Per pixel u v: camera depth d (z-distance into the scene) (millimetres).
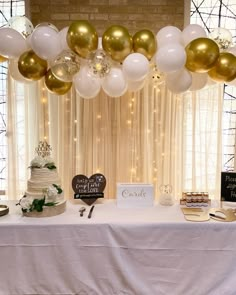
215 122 2746
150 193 2107
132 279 1821
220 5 2875
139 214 1951
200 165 2758
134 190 2104
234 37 2893
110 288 1838
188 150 2766
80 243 1809
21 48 1893
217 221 1831
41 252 1801
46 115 2680
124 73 1878
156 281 1853
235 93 2832
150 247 1826
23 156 2760
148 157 2691
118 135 2666
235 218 1868
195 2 2871
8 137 2691
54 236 1795
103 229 1808
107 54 1866
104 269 1831
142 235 1816
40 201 1857
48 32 1781
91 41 1785
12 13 2875
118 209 2043
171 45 1807
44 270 1810
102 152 2680
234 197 2068
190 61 1848
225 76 1933
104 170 2693
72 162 2676
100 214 1945
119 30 1802
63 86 2002
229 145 2871
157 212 1989
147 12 2742
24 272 1809
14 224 1777
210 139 2742
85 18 2736
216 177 2760
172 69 1807
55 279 1819
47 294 1825
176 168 2729
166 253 1834
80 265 1819
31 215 1875
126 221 1824
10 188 2719
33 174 1934
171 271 1847
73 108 2633
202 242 1818
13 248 1792
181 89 1993
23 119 2727
